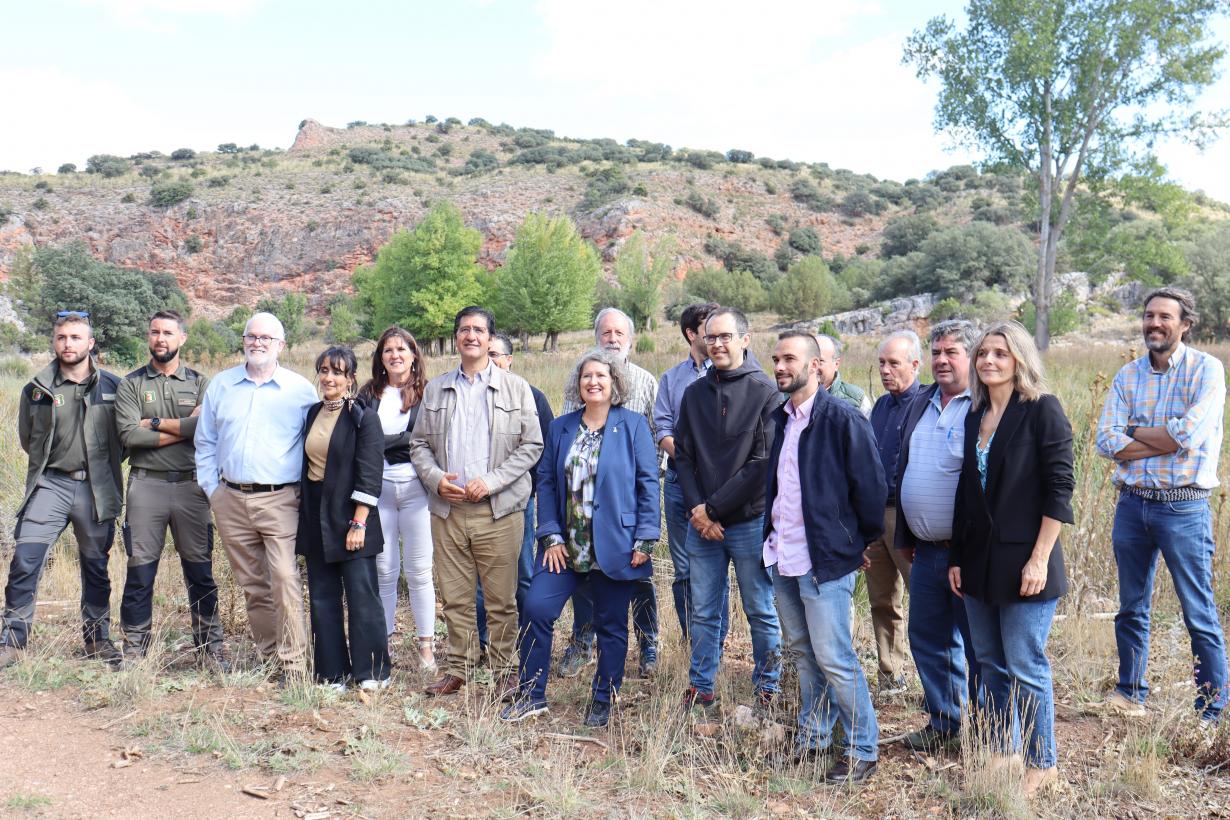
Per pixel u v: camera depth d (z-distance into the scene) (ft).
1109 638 17.33
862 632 18.93
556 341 150.20
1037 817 11.39
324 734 13.62
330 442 15.65
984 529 11.98
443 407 15.90
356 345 194.49
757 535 14.65
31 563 16.26
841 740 13.32
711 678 15.19
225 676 15.69
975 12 82.74
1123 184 83.05
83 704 14.39
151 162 360.89
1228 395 39.45
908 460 13.41
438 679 16.63
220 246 276.21
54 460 16.57
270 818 11.04
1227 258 103.60
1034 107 82.79
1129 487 14.58
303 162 358.23
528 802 11.69
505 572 15.96
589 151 363.56
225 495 15.94
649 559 14.74
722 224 272.72
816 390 12.96
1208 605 14.11
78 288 135.95
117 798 11.43
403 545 17.47
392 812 11.31
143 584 16.79
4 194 293.84
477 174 327.06
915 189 315.78
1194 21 76.33
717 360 14.61
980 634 12.60
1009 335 11.75
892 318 141.59
